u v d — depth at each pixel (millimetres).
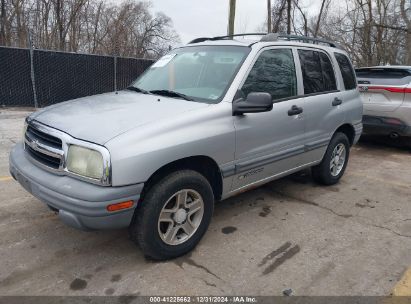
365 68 7859
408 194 5152
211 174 3611
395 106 7129
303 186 5344
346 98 5227
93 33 27422
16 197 4523
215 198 3736
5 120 9359
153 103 3508
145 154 2838
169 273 3131
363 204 4746
